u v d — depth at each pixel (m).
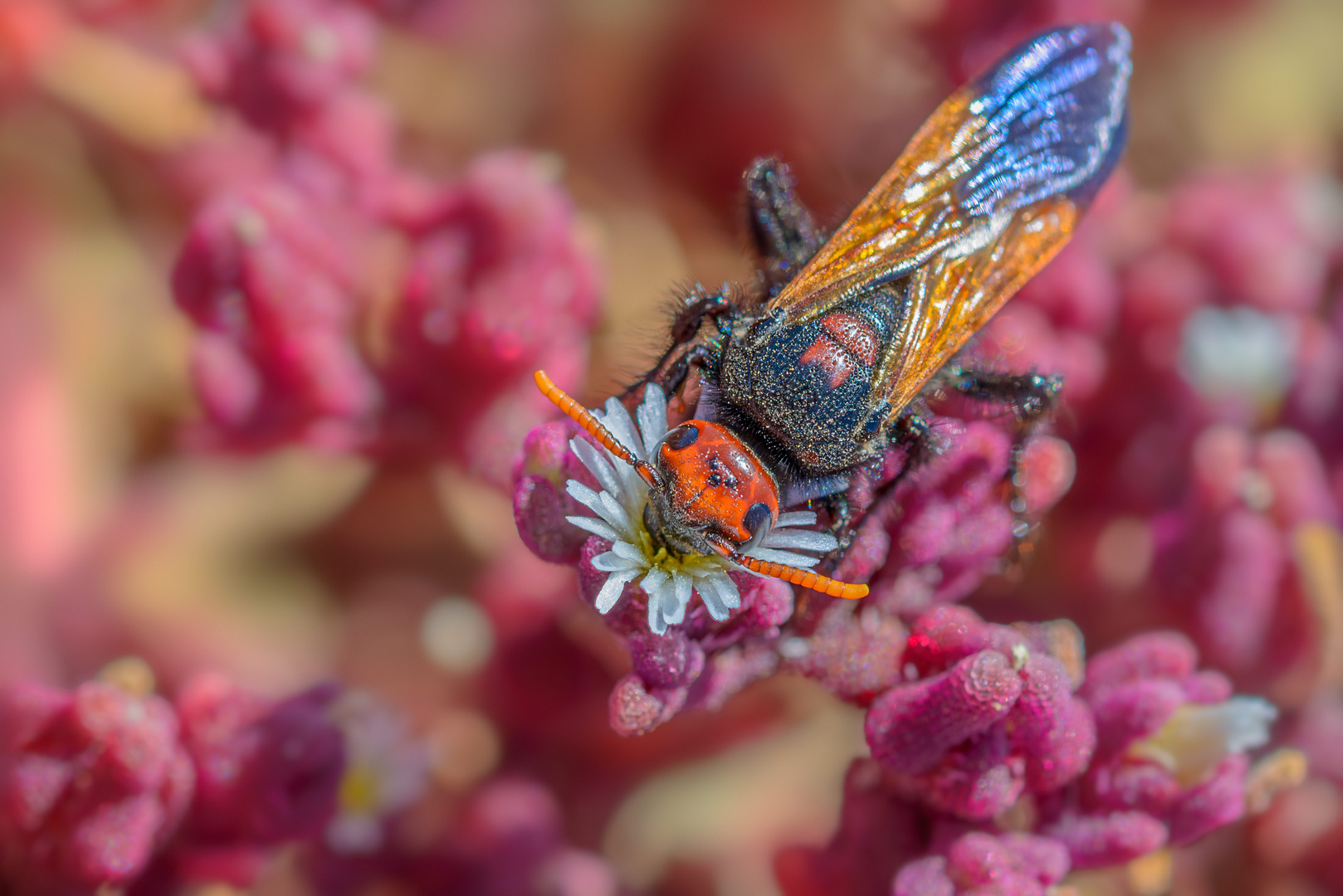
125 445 0.24
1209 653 0.22
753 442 0.20
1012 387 0.21
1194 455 0.22
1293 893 0.22
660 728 0.22
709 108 0.24
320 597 0.23
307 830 0.20
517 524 0.19
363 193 0.22
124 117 0.23
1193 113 0.26
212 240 0.21
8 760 0.20
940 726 0.19
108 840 0.20
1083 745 0.19
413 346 0.22
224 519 0.23
